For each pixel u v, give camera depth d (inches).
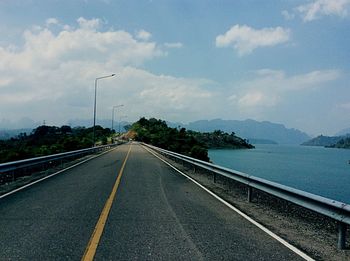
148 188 547.2
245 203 446.3
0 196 458.6
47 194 476.4
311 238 293.0
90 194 478.0
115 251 239.6
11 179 638.5
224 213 378.0
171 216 353.1
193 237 279.7
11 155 1251.2
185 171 871.1
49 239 264.7
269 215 377.4
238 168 3006.9
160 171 845.8
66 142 1942.7
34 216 341.4
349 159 5536.4
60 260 219.9
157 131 6195.9
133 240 266.5
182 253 239.1
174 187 569.6
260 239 281.4
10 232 283.3
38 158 743.7
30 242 256.7
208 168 703.7
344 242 268.4
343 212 266.7
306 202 326.0
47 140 3676.2
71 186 555.8
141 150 2233.0
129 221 326.6
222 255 237.6
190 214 365.7
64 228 297.3
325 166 3779.5
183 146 3639.3
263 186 420.2
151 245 255.3
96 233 282.5
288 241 279.3
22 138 5216.5
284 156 6112.2
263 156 5826.8
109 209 378.3
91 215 348.2
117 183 595.5
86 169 857.5
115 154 1656.0
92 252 235.9
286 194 364.2
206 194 506.6
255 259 232.2
